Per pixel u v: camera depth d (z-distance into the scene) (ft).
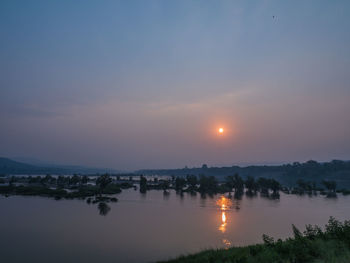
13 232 198.08
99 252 150.00
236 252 82.17
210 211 318.24
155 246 161.79
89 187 610.24
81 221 242.17
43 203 364.17
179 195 552.41
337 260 55.67
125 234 194.18
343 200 474.08
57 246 161.89
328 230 79.71
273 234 197.26
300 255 61.62
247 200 465.06
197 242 172.04
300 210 335.06
